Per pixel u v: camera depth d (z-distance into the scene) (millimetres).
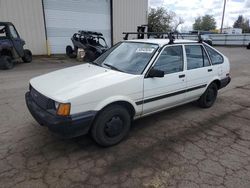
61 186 2646
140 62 3852
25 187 2615
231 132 4145
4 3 13398
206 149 3533
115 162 3133
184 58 4352
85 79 3418
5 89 6598
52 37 15836
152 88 3787
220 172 2979
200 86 4801
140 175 2875
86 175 2848
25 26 14422
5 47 9852
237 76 9422
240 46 32719
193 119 4676
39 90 3295
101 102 3193
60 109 2912
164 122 4484
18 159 3131
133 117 3777
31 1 14305
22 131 3924
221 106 5527
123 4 19031
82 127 3082
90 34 13656
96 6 17562
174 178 2836
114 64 4062
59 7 15672
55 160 3137
